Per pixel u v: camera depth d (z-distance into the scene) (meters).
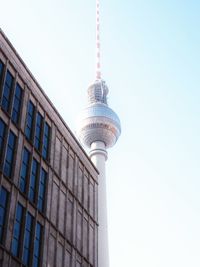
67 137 58.53
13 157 44.16
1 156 42.12
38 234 45.09
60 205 51.56
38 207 46.56
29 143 47.97
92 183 63.72
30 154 47.59
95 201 63.06
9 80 47.38
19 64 49.88
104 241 134.75
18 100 48.22
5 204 40.69
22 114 47.97
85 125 172.25
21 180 44.62
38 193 47.06
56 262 47.12
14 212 41.50
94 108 174.38
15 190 42.59
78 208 56.38
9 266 38.50
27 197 44.47
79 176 59.50
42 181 49.03
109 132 171.25
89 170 63.72
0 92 44.69
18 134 46.03
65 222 51.66
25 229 42.72
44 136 52.16
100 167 160.38
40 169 48.84
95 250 58.53
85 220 57.75
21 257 40.56
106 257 131.62
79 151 61.50
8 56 47.88
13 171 43.19
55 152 53.88
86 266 54.47
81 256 53.69
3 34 47.59
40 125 51.94
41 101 53.22
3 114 44.28
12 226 40.56
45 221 46.84
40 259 43.97
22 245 41.22
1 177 40.88
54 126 55.31
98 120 170.25
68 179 55.66
